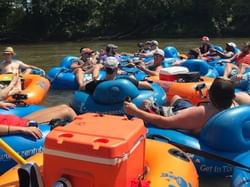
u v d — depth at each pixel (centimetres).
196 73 841
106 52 1202
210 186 441
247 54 1091
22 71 1001
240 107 449
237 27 3953
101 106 693
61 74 1034
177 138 452
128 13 3947
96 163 272
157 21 4025
